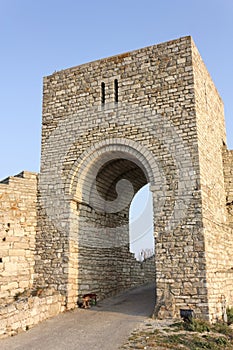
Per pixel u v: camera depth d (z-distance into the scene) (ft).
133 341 34.83
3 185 51.65
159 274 44.80
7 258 49.37
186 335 36.32
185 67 50.26
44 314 43.91
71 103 56.75
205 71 56.90
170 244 45.27
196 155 46.75
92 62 56.95
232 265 54.95
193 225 44.78
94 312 47.44
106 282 58.75
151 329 38.55
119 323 41.47
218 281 46.47
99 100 54.75
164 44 52.44
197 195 45.44
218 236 50.47
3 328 37.06
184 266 43.88
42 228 52.90
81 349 33.68
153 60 52.60
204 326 38.91
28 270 51.08
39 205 54.08
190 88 49.21
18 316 39.22
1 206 50.75
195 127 47.60
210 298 42.63
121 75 54.24
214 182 53.31
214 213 50.34
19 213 52.11
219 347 33.63
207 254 44.06
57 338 37.06
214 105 61.05
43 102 58.90
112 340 35.65
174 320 41.73
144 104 51.44
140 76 52.85
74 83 57.47
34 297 43.21
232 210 58.95
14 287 49.06
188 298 42.65
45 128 57.41
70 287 49.34
